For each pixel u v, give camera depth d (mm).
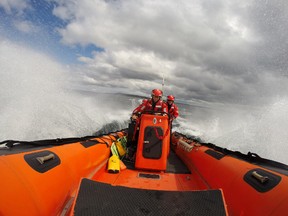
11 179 1203
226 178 1997
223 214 1414
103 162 2932
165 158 2920
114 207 1407
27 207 1177
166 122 3000
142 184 2484
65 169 1801
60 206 1571
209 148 3090
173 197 1551
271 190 1396
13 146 1814
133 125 3684
